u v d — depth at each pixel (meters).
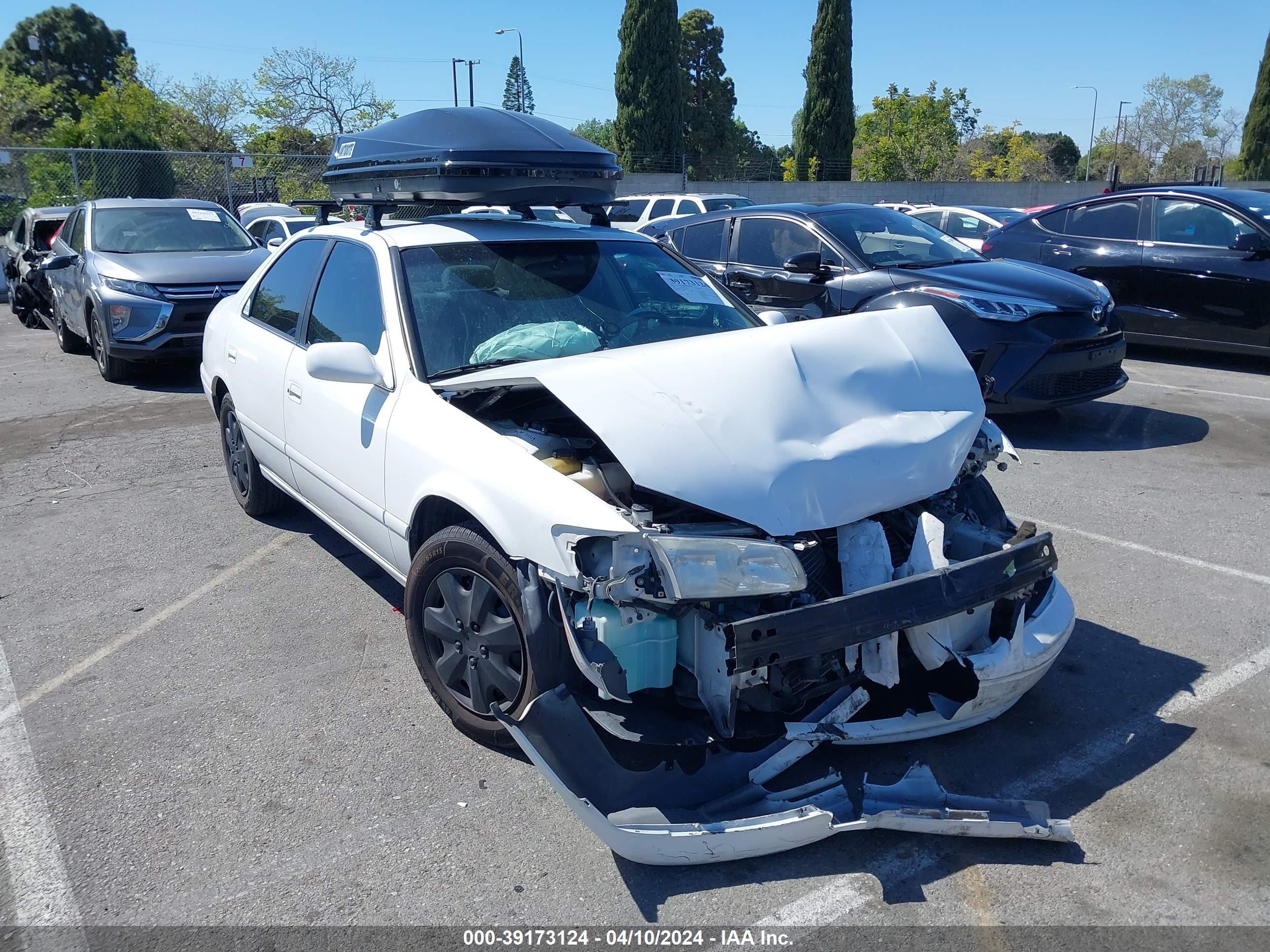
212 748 3.28
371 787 3.04
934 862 2.66
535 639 2.78
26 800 3.00
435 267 3.95
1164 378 9.21
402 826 2.85
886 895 2.54
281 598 4.52
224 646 4.04
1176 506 5.59
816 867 2.65
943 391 3.32
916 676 3.04
